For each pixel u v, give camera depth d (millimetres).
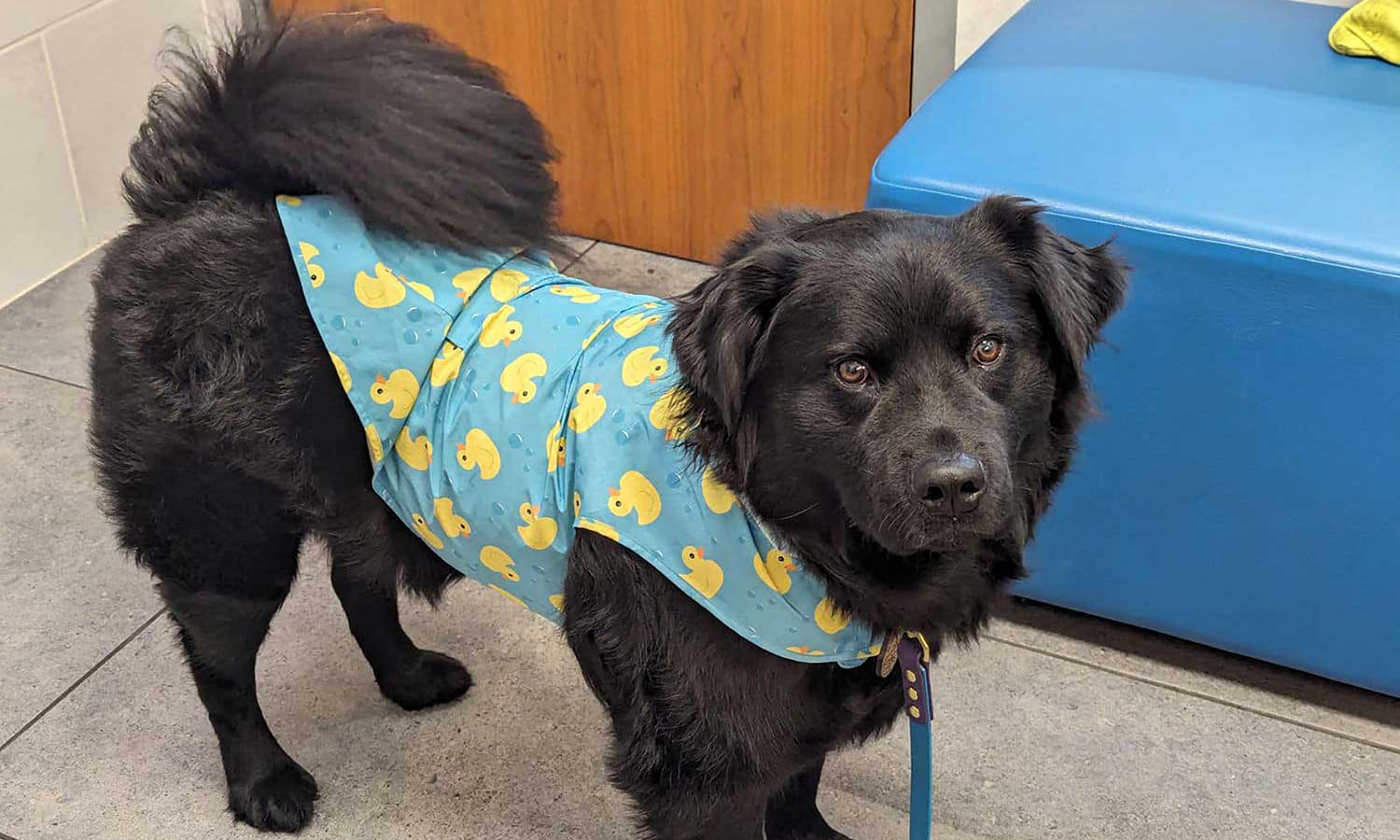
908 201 1117
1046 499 862
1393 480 1039
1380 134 1136
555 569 883
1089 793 1100
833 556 804
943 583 831
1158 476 1125
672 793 882
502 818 1091
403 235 904
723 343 763
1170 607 1186
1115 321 1077
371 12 1009
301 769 1111
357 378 880
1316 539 1091
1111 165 1106
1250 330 1037
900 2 1547
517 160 950
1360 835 1059
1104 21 1375
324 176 886
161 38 1771
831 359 757
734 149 1740
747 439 791
